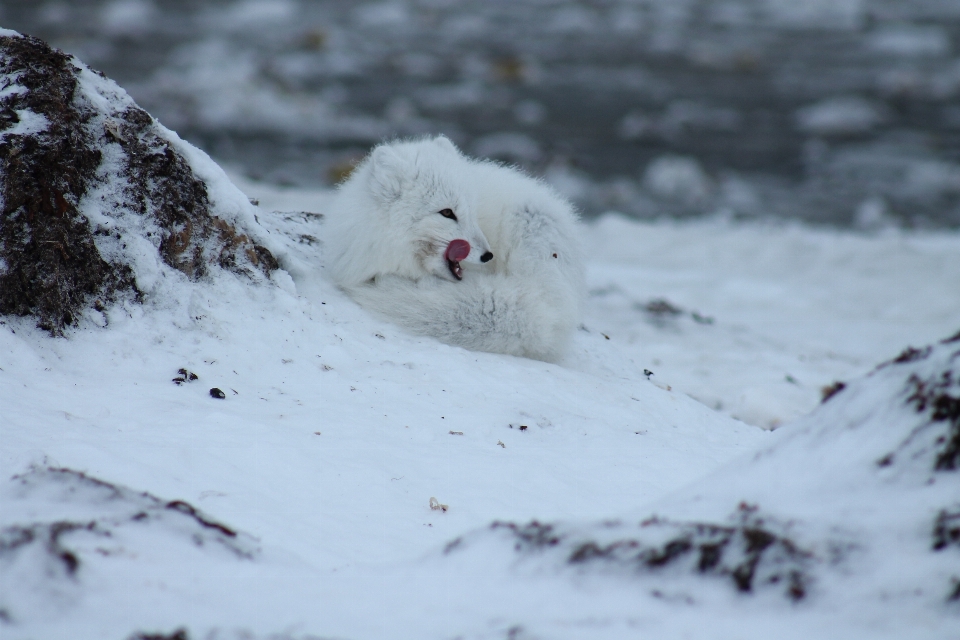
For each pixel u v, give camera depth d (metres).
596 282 53.59
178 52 171.12
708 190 103.81
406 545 14.38
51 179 21.55
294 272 26.50
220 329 22.81
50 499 12.40
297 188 82.75
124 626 9.66
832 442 12.27
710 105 147.12
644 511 12.33
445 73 167.12
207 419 18.47
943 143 125.62
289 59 168.62
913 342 44.97
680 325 44.88
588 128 132.38
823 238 67.50
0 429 16.52
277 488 16.09
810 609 9.81
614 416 23.78
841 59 182.50
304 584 11.02
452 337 26.58
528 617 10.01
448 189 26.83
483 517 15.79
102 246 22.20
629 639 9.45
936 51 188.50
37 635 9.38
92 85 24.00
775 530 10.85
